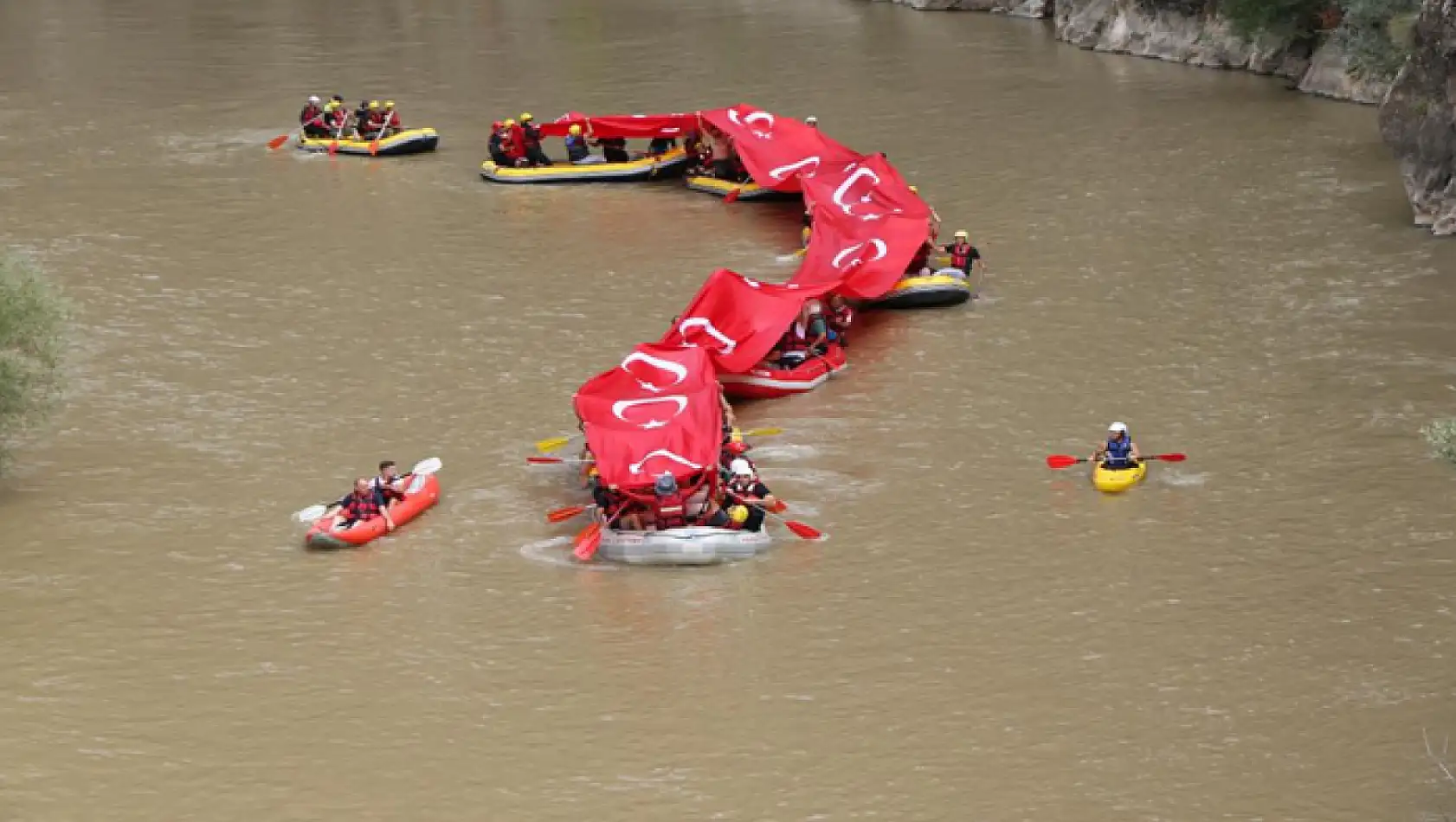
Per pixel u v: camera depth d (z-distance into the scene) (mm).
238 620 45062
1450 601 44312
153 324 66000
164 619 45094
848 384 59625
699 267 72562
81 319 66312
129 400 58719
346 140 91312
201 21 132500
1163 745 39062
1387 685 40938
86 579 47000
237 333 65000
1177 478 51594
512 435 55562
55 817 37156
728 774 38438
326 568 47562
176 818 37188
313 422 56812
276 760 39219
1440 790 37031
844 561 47562
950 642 43438
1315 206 76875
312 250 75125
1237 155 85625
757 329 59312
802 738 39719
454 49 119500
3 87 108625
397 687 42031
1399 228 73438
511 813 37188
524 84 107625
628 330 64938
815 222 72312
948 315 65875
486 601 45812
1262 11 100938
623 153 87812
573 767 38844
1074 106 97438
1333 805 36750
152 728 40438
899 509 50406
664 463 49062
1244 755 38594
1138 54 110688
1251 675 41625
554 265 73000
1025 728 39875
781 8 135500
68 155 91375
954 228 76375
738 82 106938
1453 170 71875
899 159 87562
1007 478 52062
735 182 84125
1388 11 91812
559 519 49062
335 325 65750
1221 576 46031
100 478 52844
